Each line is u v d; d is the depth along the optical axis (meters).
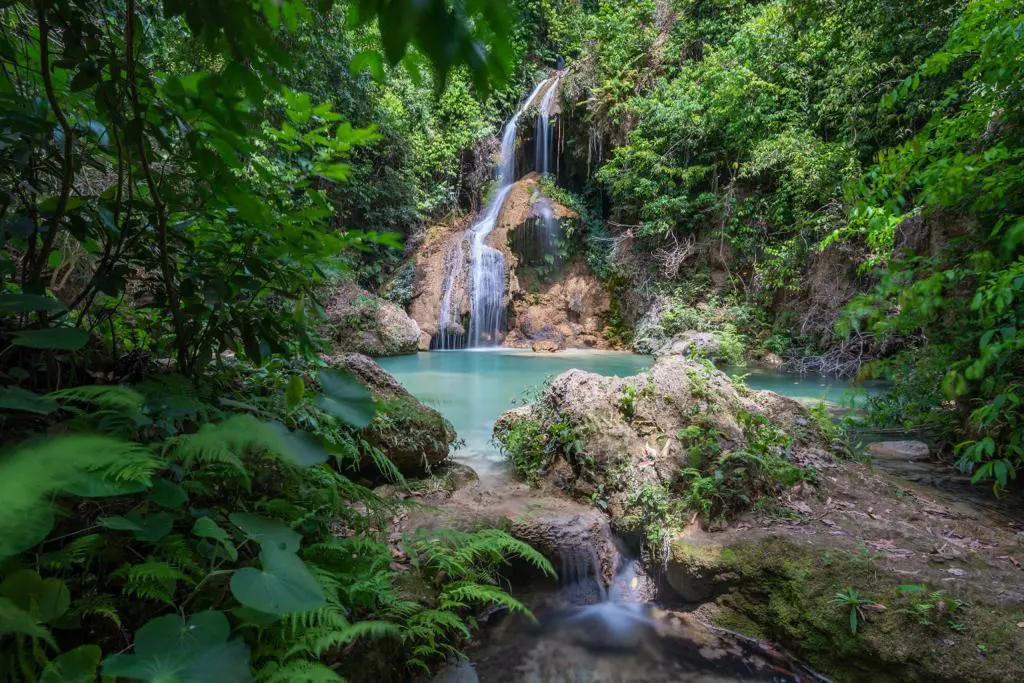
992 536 2.95
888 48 8.52
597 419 4.12
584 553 3.34
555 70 19.23
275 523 1.63
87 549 1.41
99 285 2.03
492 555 2.92
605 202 16.17
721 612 2.93
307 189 1.99
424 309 13.78
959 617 2.34
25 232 1.82
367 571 2.15
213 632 1.27
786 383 8.70
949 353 3.92
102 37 1.79
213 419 2.06
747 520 3.22
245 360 2.69
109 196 2.06
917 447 4.70
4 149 1.77
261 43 0.94
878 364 3.34
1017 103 2.97
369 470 3.52
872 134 9.09
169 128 1.60
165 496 1.47
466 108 15.91
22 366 1.99
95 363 2.32
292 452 1.61
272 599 1.29
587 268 14.85
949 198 3.10
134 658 1.17
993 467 3.26
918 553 2.79
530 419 4.75
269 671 1.48
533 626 2.93
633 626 2.96
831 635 2.49
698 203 12.55
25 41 1.97
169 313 2.38
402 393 4.04
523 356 12.12
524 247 14.89
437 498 3.44
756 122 11.41
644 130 13.45
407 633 2.10
